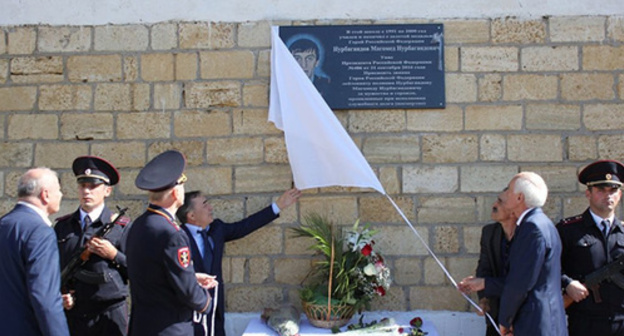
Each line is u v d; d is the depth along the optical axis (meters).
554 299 2.93
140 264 2.87
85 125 4.21
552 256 2.95
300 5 4.19
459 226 4.08
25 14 4.27
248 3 4.21
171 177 2.98
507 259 3.42
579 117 4.10
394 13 4.17
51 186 2.97
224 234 3.82
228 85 4.18
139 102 4.21
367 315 4.03
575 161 4.08
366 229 3.87
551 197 4.07
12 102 4.25
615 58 4.11
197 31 4.21
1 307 2.71
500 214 3.34
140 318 2.89
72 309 3.41
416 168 4.11
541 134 4.10
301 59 4.15
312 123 3.80
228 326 4.08
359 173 3.73
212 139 4.17
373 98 4.12
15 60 4.26
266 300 4.11
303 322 3.83
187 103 4.19
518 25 4.13
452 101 4.12
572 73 4.11
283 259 4.11
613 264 3.31
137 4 4.24
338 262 3.75
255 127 4.17
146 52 4.22
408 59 4.13
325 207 4.11
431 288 4.07
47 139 4.23
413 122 4.13
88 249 3.35
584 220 3.48
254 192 4.14
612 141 4.07
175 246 2.85
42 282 2.66
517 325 2.96
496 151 4.10
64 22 4.25
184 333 2.92
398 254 4.09
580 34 4.12
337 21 4.17
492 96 4.12
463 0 4.16
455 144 4.11
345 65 4.14
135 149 4.19
